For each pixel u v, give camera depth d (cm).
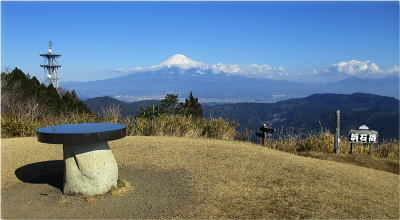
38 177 696
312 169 752
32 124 1176
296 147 1238
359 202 563
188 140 1061
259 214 503
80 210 534
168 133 1244
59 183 660
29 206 549
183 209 528
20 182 664
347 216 501
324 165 811
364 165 995
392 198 600
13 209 536
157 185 648
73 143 558
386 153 1161
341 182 673
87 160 589
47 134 566
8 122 1138
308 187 629
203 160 811
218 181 664
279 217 492
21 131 1134
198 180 671
